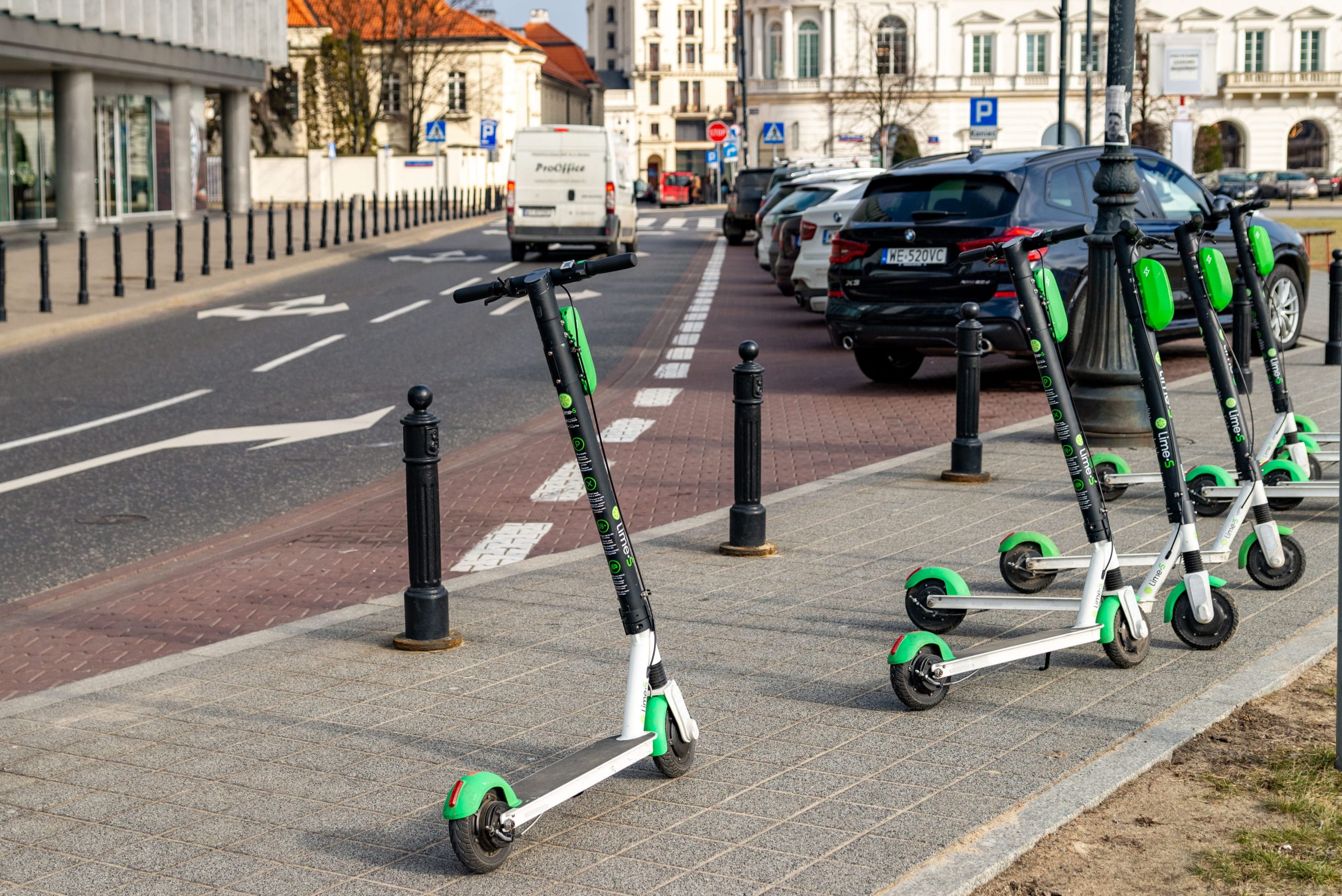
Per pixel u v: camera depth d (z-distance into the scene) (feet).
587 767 12.98
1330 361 44.39
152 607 22.00
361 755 15.11
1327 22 268.00
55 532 27.35
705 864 12.16
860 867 11.99
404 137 273.54
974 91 279.90
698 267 101.40
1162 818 13.00
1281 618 19.01
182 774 14.67
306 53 234.99
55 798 14.11
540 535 26.17
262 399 43.47
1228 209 23.88
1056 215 39.24
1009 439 33.47
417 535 18.79
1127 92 31.91
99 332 61.16
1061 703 15.96
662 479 30.99
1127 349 32.35
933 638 15.78
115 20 113.19
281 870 12.40
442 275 88.58
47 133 119.03
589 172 101.91
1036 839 12.48
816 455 32.73
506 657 18.39
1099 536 17.01
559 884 11.92
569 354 13.06
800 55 285.84
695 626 19.49
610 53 537.24
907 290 40.09
